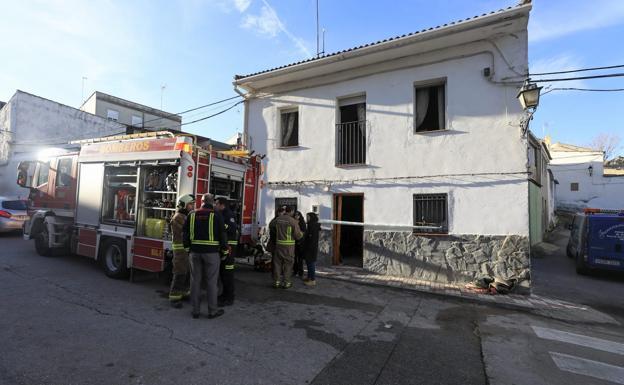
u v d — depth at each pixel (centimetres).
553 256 1293
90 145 775
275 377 332
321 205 957
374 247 867
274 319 502
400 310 579
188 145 610
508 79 748
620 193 2561
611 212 1035
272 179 1050
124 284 647
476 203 769
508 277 725
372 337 450
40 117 1828
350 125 956
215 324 467
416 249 820
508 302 633
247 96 1118
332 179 948
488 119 768
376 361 379
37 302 514
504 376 356
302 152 1003
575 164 2706
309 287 709
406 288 714
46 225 845
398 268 837
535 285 811
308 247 730
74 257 874
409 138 850
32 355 351
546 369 377
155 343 395
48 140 1856
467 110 789
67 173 832
